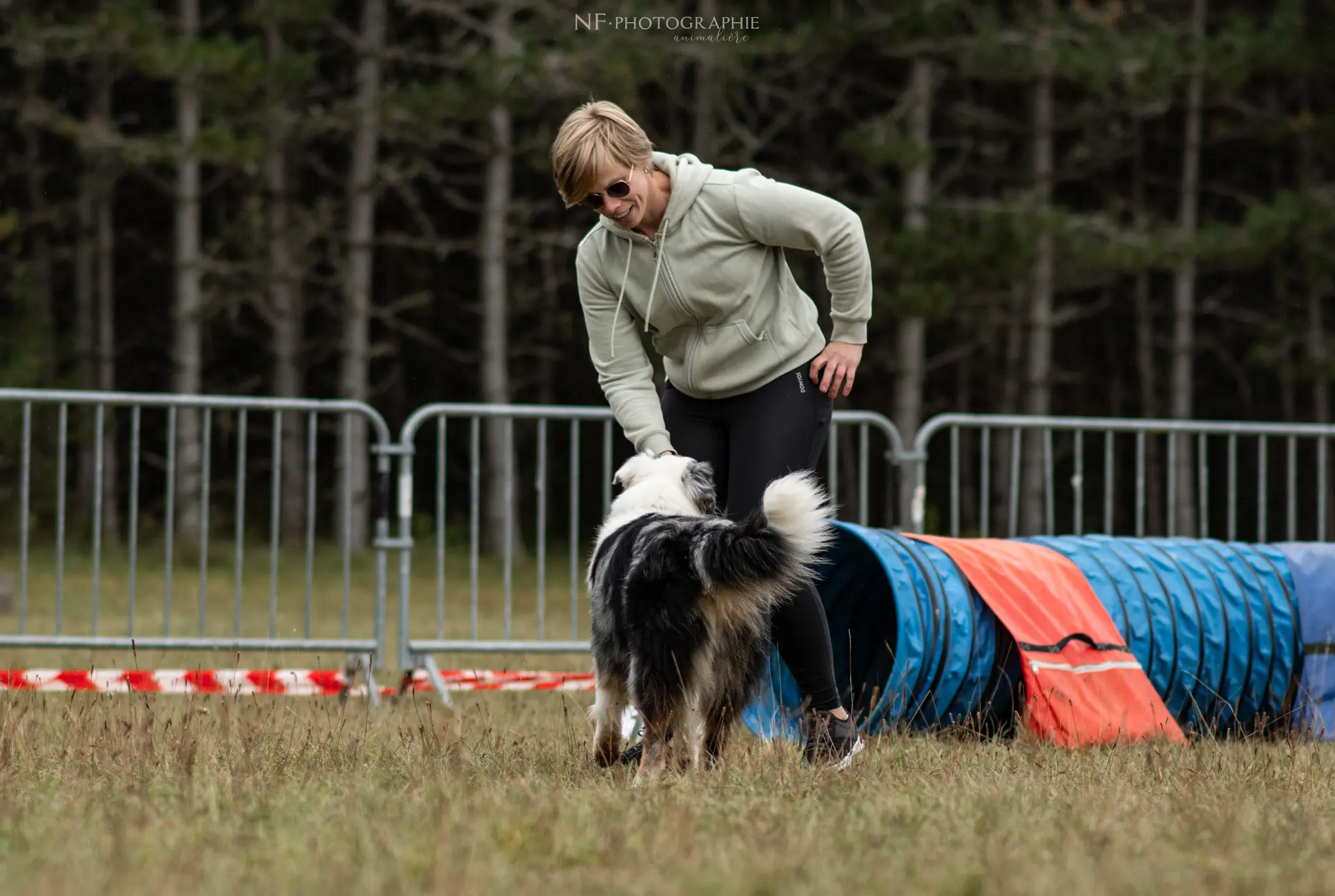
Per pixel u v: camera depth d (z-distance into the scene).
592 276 5.12
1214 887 3.07
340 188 24.38
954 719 5.79
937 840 3.56
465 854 3.29
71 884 2.95
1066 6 21.33
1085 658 5.88
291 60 17.91
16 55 19.33
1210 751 5.17
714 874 3.07
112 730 5.18
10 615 12.27
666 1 18.27
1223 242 18.48
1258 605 6.59
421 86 18.25
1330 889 3.06
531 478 25.88
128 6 17.25
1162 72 18.19
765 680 5.63
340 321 25.50
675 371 5.09
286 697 6.87
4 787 4.14
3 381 19.61
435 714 6.59
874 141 18.22
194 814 3.77
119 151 18.25
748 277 4.82
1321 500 8.54
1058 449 25.80
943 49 18.45
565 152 4.62
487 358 20.70
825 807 3.95
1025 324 21.44
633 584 4.45
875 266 19.41
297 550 19.64
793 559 4.23
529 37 17.75
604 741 4.76
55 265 24.39
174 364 23.44
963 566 6.18
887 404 25.78
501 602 15.05
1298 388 25.42
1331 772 4.89
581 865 3.29
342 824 3.59
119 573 17.03
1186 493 22.02
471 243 21.30
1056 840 3.54
